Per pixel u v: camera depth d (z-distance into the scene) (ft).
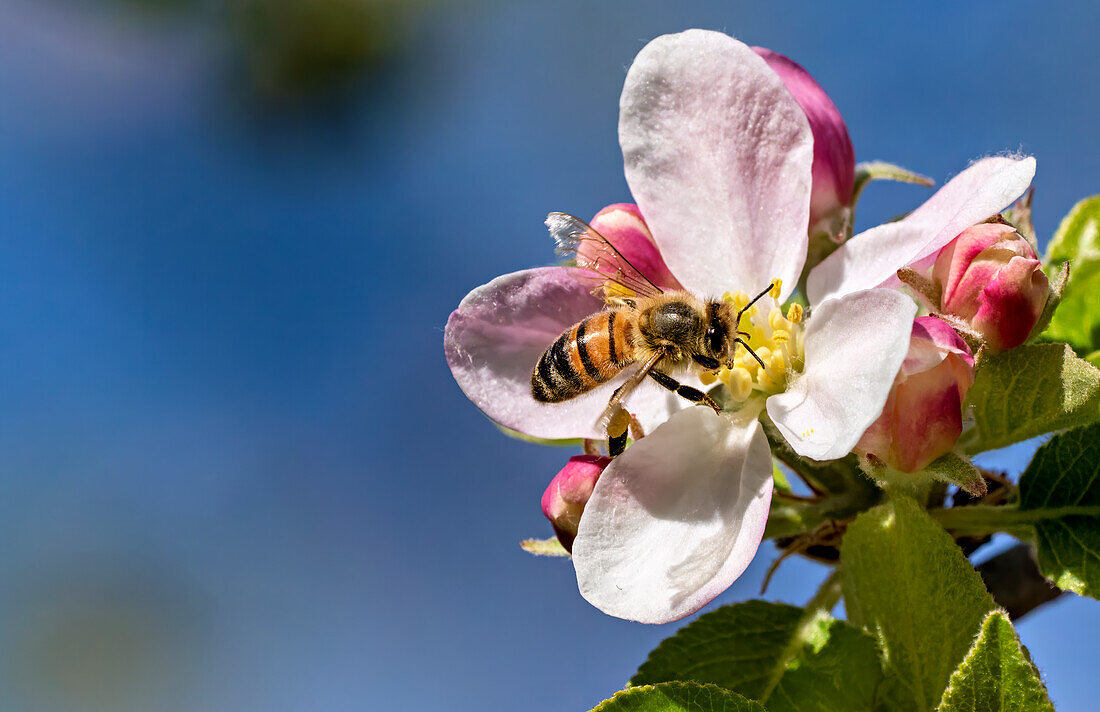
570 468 0.69
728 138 0.70
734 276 0.71
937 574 0.67
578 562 0.68
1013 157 0.67
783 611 0.69
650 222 0.71
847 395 0.67
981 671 0.65
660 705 0.66
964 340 0.67
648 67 0.71
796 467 0.71
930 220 0.68
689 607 0.67
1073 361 0.68
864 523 0.68
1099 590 0.68
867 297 0.67
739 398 0.70
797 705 0.68
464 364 0.71
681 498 0.68
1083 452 0.69
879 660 0.68
